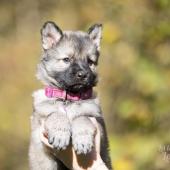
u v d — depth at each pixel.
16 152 21.95
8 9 26.14
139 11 16.45
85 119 9.73
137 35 16.41
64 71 10.45
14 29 25.64
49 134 9.52
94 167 9.48
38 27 25.22
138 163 15.27
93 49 10.91
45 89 10.27
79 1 23.67
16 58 23.84
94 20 19.75
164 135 15.70
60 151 9.65
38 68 10.71
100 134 9.98
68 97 10.14
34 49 24.08
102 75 18.80
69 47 10.74
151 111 16.11
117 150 15.47
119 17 16.69
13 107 22.84
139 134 16.09
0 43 24.75
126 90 17.30
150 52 16.38
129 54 16.59
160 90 15.97
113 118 18.88
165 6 15.88
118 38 16.55
